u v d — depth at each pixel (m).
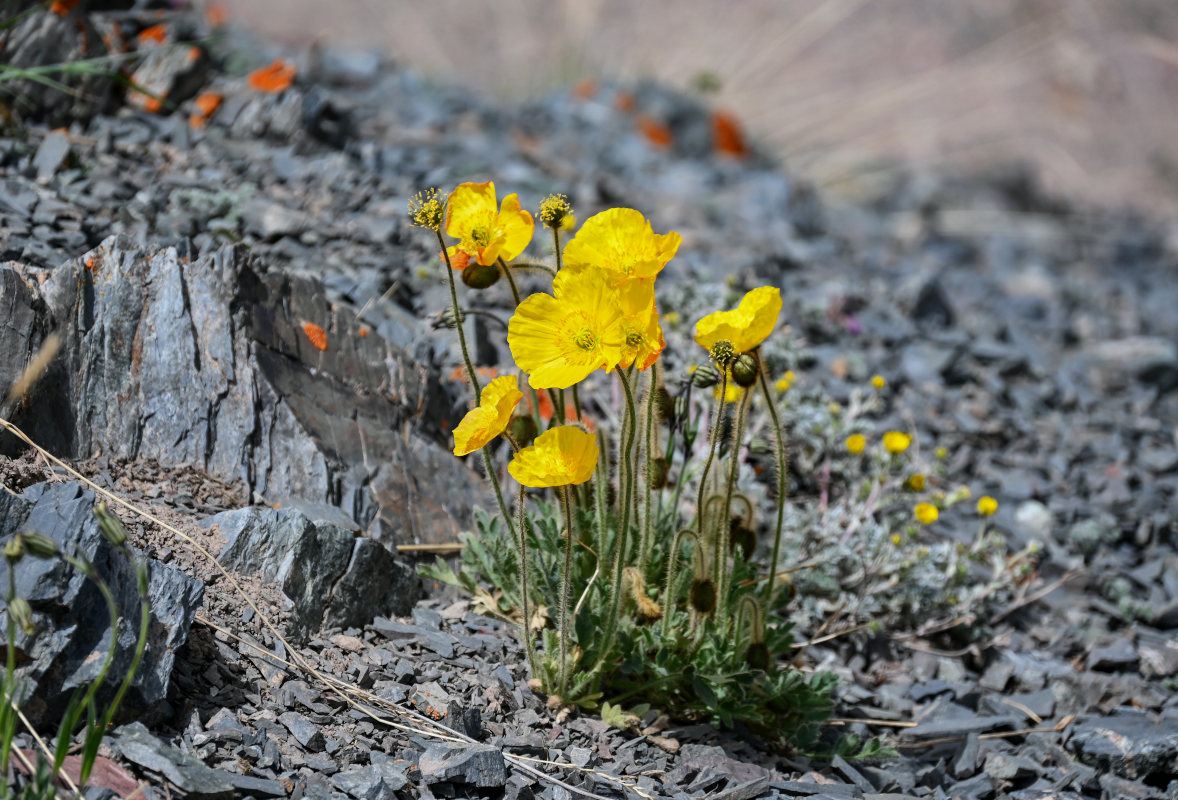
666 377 5.38
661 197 9.64
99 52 6.53
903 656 4.90
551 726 3.57
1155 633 5.36
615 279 3.08
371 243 6.06
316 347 4.54
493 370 5.32
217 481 3.99
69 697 2.86
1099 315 9.95
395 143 8.23
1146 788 4.03
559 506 4.14
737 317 3.54
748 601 3.66
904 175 14.02
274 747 3.11
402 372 4.84
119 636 2.98
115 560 3.09
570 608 3.84
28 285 3.91
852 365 6.90
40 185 5.41
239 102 7.05
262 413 4.17
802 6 18.09
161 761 2.81
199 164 6.35
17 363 3.71
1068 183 15.17
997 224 12.90
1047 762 4.25
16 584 2.89
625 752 3.54
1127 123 17.22
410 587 4.10
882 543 4.88
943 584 5.00
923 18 18.33
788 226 9.98
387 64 10.95
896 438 4.89
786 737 3.90
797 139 14.84
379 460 4.46
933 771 3.99
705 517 3.82
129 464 3.89
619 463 3.65
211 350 4.17
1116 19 18.75
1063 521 6.12
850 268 9.14
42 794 2.49
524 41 15.87
